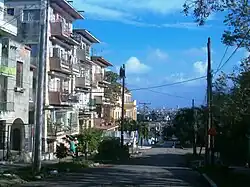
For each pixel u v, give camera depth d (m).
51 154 39.94
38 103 21.89
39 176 20.38
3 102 31.69
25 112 35.66
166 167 34.16
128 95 104.38
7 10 41.59
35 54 40.53
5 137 32.47
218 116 31.58
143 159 51.28
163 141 143.88
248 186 18.91
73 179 20.02
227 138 34.62
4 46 32.19
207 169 28.50
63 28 44.69
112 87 78.06
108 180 19.61
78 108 53.53
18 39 40.81
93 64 65.06
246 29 17.48
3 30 31.02
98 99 66.50
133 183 18.47
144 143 125.25
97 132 40.25
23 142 35.34
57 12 45.81
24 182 18.56
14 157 31.00
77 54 53.25
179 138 99.12
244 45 18.00
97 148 41.12
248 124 27.62
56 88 45.28
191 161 44.34
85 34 56.91
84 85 53.53
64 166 27.06
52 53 44.19
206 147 33.66
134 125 85.75
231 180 21.44
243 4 16.95
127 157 52.12
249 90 20.38
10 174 20.11
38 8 41.00
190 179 22.30
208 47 32.72
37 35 40.59
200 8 16.59
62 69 45.00
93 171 25.45
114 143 47.97
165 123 164.12
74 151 37.16
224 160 36.22
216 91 26.73
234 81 22.20
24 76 35.34
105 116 74.12
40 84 21.86
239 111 21.66
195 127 58.69
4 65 31.70
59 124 43.12
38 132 21.97
